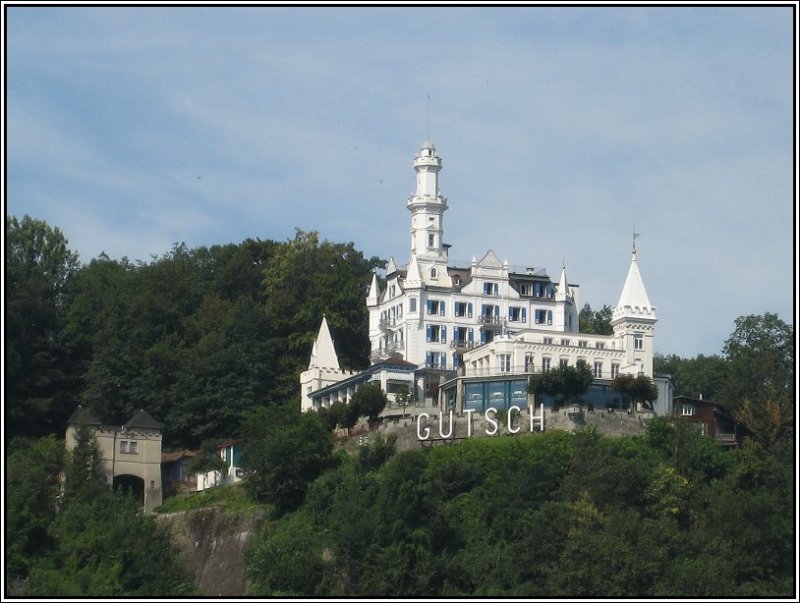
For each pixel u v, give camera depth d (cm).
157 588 15238
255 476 17925
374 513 16225
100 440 18662
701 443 17712
